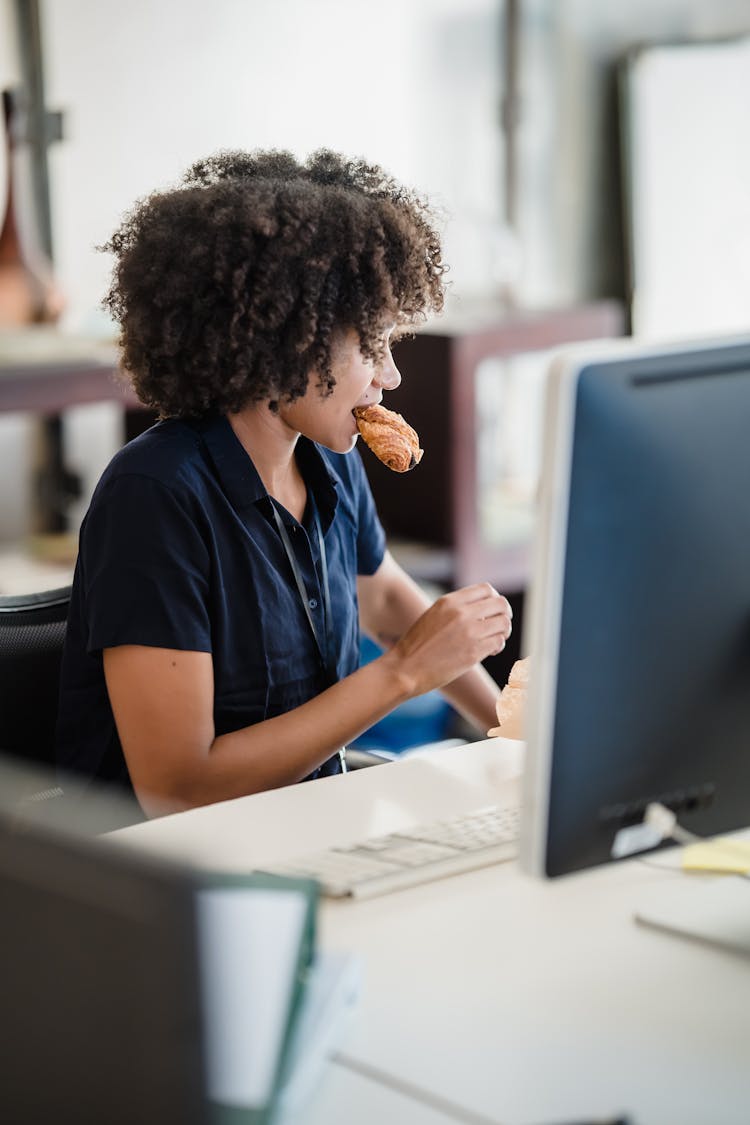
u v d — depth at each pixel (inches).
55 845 31.5
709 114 174.7
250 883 35.7
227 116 160.4
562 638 42.8
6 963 32.4
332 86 165.9
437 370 159.3
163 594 67.5
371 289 68.7
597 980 45.8
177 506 68.6
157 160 157.6
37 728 75.0
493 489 178.2
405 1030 42.8
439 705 148.2
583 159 182.2
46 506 158.4
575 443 41.8
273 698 72.6
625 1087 39.8
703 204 176.9
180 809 67.4
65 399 138.3
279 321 67.8
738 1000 44.6
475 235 177.3
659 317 183.3
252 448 72.8
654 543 43.7
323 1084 39.8
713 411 44.3
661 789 46.3
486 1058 41.3
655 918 49.4
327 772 75.5
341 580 78.1
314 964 42.4
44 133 149.0
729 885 52.6
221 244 67.8
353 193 70.7
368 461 169.0
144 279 70.0
